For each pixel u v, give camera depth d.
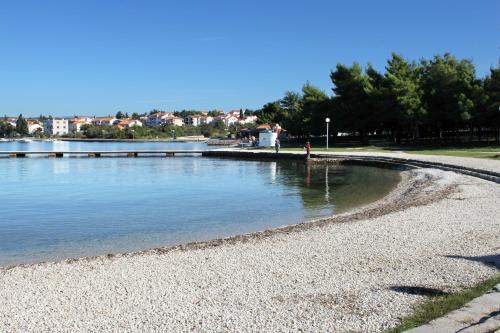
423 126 79.44
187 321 7.74
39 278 10.74
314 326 7.29
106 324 7.77
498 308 7.29
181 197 27.98
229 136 172.25
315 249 12.65
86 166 55.59
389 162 46.69
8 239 16.75
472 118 66.19
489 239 12.75
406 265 10.59
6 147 131.25
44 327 7.74
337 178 38.81
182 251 13.12
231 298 8.85
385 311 7.72
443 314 7.29
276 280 9.94
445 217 16.52
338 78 82.31
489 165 34.03
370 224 15.92
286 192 29.94
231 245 13.66
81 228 18.77
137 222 20.02
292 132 98.81
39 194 29.91
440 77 69.38
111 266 11.64
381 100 72.19
